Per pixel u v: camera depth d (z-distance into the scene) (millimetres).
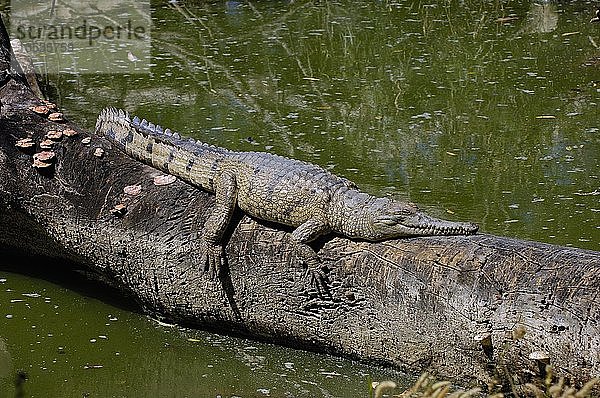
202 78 28062
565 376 11578
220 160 14477
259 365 13773
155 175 15477
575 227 17766
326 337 13602
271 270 13688
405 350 12938
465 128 23516
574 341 11438
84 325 15008
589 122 23578
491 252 12406
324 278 13281
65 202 15797
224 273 14062
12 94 18359
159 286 14828
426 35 32438
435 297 12469
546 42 31047
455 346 12461
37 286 16297
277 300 13750
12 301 15734
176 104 25625
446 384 9570
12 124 16812
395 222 12844
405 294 12695
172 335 14789
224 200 13961
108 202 15367
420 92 26438
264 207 13680
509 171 20734
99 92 26688
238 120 24281
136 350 14289
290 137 23000
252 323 14180
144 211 14953
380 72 28438
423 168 21016
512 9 35500
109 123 16750
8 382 13328
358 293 13094
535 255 12219
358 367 13555
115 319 15227
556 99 25391
